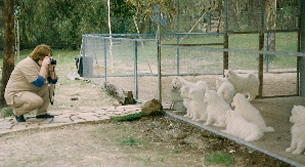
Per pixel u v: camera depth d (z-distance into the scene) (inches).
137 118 298.2
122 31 994.7
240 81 304.0
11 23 380.2
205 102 254.7
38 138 256.2
